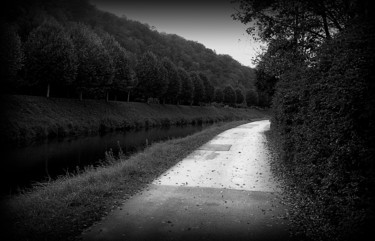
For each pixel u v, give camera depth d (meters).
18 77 28.66
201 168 11.38
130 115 42.62
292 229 5.70
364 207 3.99
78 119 31.73
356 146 4.23
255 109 98.62
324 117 5.54
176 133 33.97
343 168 4.64
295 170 8.02
